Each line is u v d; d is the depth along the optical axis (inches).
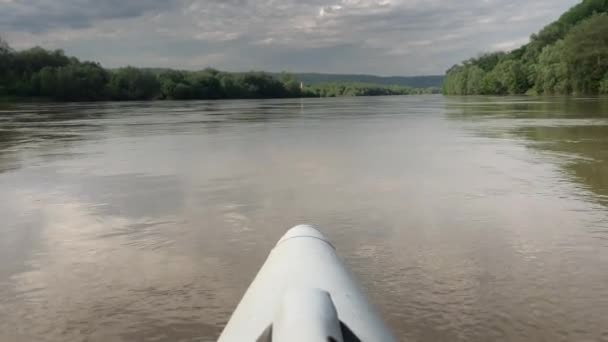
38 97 3821.4
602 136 671.1
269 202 317.7
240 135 800.9
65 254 225.3
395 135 761.6
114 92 4256.9
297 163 481.1
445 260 205.5
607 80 3221.0
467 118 1180.5
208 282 187.9
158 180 402.0
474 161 474.0
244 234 249.4
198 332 148.9
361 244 229.3
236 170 445.1
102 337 147.3
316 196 331.9
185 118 1385.3
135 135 831.1
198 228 261.6
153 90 4584.2
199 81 5083.7
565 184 357.4
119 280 192.2
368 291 174.6
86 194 351.9
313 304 64.3
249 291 88.6
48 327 154.6
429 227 254.8
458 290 174.4
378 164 466.6
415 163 468.4
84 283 190.4
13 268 209.0
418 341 138.9
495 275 188.1
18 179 415.8
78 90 3969.0
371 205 304.0
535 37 5334.6
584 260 202.7
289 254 97.8
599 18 3366.1
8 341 146.0
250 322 73.8
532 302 163.6
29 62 4178.2
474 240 231.8
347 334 69.3
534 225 254.7
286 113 1668.3
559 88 3735.2
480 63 6983.3
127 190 363.6
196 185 377.4
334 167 452.4
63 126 1079.6
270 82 6023.6
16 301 175.2
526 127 858.1
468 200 311.9
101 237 250.2
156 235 251.0
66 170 458.9
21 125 1119.0
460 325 148.3
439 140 673.6
